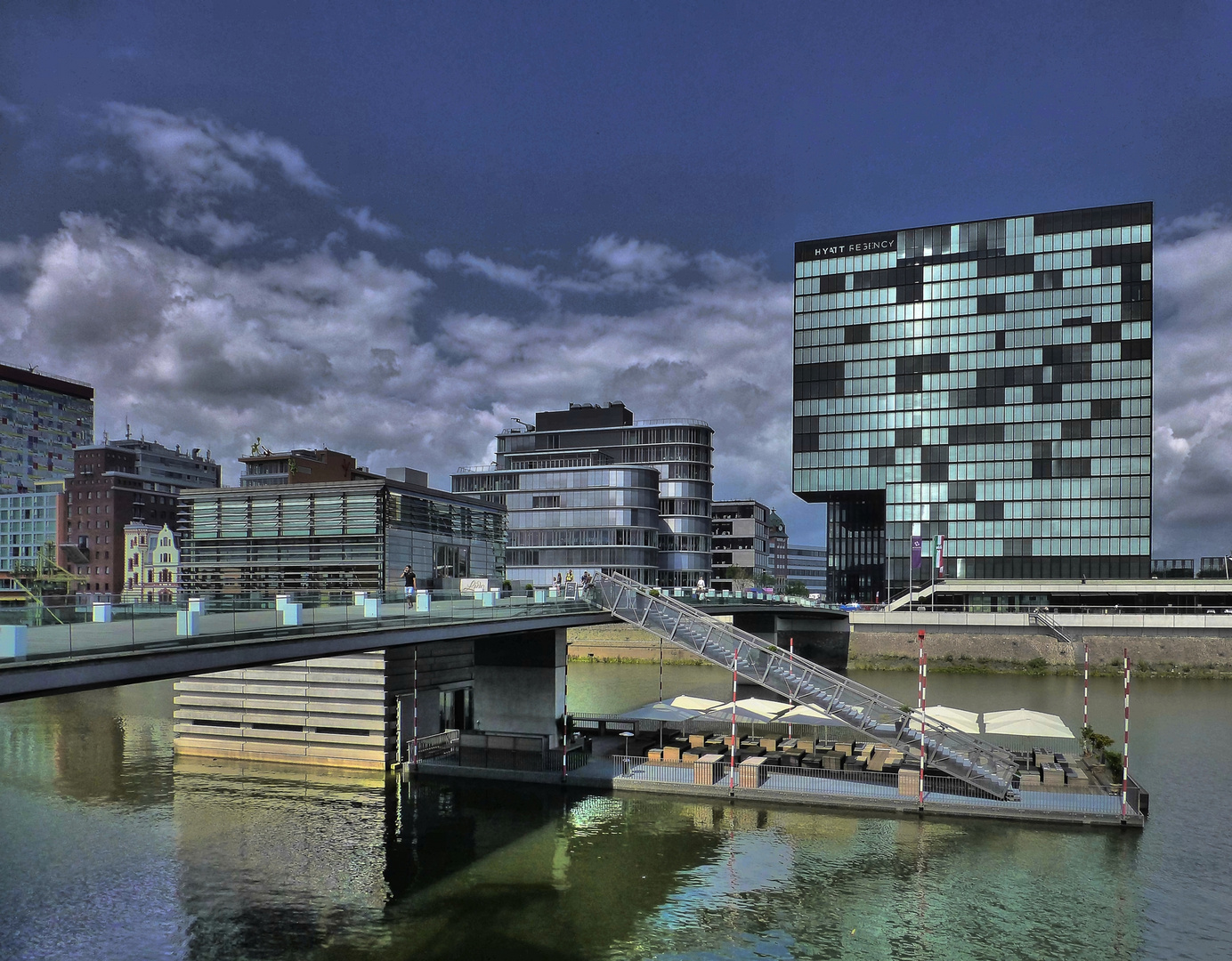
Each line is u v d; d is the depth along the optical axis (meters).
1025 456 125.88
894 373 132.88
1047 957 23.47
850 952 23.72
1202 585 107.56
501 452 164.62
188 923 25.42
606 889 27.88
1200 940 24.48
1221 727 56.00
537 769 40.31
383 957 23.44
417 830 33.53
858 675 89.19
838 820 34.59
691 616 46.19
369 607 31.48
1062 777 37.66
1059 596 116.94
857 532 166.00
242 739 45.09
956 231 131.50
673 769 40.12
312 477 85.19
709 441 158.75
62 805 36.69
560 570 139.50
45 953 23.55
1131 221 123.62
